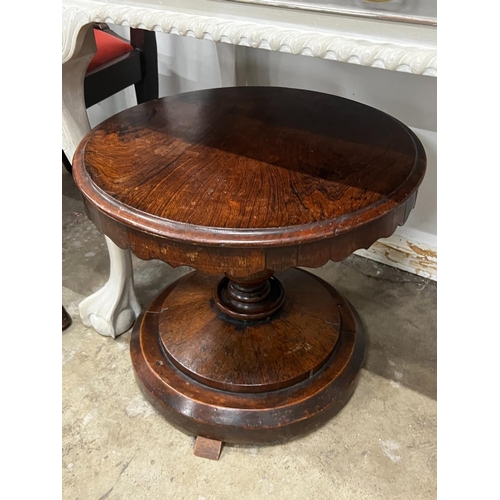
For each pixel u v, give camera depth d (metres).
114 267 1.04
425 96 1.06
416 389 0.99
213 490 0.83
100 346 1.09
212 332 0.97
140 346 0.98
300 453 0.88
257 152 0.75
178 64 1.33
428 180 1.15
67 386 1.00
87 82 1.07
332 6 0.54
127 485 0.84
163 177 0.69
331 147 0.77
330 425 0.92
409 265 1.28
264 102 0.92
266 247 0.59
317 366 0.91
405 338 1.10
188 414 0.86
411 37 0.52
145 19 0.67
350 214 0.61
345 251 0.63
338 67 1.12
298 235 0.59
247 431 0.84
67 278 1.27
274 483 0.83
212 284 1.10
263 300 0.99
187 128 0.83
